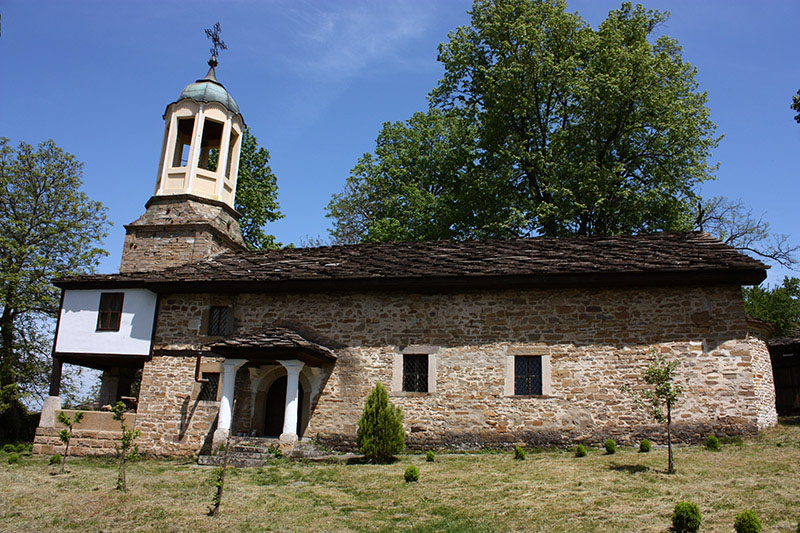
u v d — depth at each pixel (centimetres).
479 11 2492
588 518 850
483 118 2505
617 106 2352
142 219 1911
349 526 859
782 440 1236
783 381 1845
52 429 1627
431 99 2639
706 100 2395
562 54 2442
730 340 1316
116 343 1644
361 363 1493
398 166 2959
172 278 1630
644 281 1362
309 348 1398
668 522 818
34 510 949
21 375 2198
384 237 2767
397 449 1302
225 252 1916
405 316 1502
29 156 2380
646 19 2488
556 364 1391
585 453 1261
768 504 868
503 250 1631
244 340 1430
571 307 1418
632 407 1332
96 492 1069
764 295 2625
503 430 1380
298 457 1360
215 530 849
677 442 1292
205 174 1966
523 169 2495
